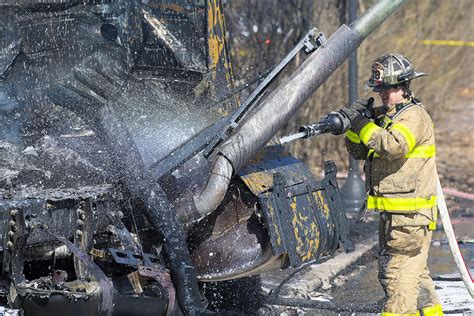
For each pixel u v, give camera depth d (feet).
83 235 40.96
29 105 48.19
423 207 43.73
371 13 46.42
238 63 94.27
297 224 44.32
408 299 44.09
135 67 50.85
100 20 50.24
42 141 46.75
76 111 47.52
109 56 50.37
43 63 48.83
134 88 50.98
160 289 41.39
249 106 44.57
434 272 66.59
